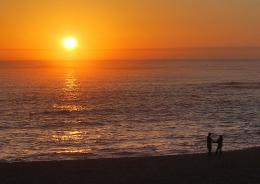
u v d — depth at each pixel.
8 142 52.12
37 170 35.78
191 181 31.69
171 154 44.53
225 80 166.25
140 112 77.38
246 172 33.84
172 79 175.88
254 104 88.25
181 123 65.06
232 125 62.84
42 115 74.94
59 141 52.69
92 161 39.34
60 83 160.38
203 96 105.62
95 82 164.75
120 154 45.34
